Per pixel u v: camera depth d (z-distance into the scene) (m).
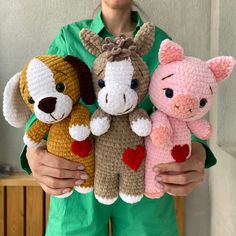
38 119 0.67
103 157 0.68
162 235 0.89
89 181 0.72
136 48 0.65
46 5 1.18
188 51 1.21
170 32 1.20
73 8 1.18
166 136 0.65
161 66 0.66
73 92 0.65
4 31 1.19
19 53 1.21
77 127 0.65
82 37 0.66
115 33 0.94
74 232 0.85
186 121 0.69
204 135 0.70
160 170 0.69
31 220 1.24
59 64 0.65
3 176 1.22
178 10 1.19
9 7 1.18
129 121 0.67
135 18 0.97
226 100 1.10
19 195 1.23
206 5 1.19
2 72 1.21
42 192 1.23
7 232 1.25
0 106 1.23
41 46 1.20
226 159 1.09
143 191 0.71
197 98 0.63
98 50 0.66
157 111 0.68
